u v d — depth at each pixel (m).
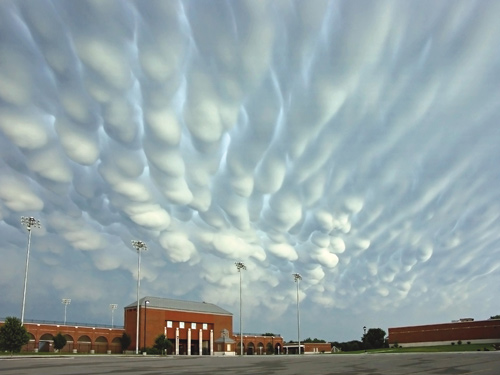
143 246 107.31
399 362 46.75
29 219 79.62
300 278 133.00
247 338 152.00
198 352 130.38
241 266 121.19
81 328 112.50
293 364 47.00
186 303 136.12
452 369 32.97
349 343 171.88
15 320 68.50
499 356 56.34
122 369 36.81
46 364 45.72
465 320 142.00
